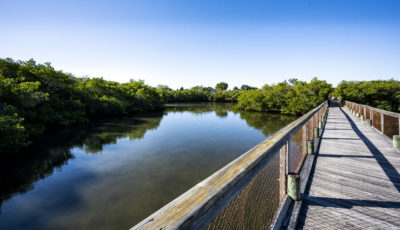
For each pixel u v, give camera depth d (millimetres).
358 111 11641
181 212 669
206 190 851
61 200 6617
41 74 18328
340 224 1925
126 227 5309
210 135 16094
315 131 5781
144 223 598
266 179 5117
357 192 2561
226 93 80062
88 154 11297
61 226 5383
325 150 4582
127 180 8023
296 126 2674
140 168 9258
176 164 9750
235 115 29703
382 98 27516
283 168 2207
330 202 2324
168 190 7199
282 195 2188
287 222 1848
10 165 9711
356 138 5766
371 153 4242
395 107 26422
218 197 847
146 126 20469
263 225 2684
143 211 5980
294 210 2027
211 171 8891
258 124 21266
